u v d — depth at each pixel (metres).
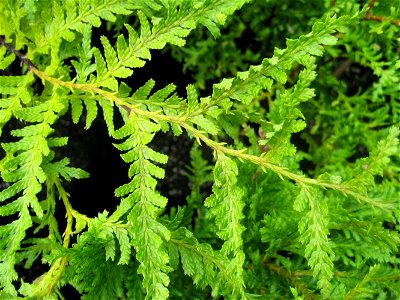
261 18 0.40
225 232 0.25
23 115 0.26
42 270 0.35
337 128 0.41
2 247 0.25
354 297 0.26
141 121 0.25
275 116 0.33
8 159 0.26
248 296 0.27
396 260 0.30
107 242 0.25
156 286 0.24
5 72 0.34
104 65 0.26
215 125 0.26
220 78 0.42
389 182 0.36
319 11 0.39
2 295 0.25
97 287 0.27
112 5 0.27
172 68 0.39
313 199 0.26
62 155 0.36
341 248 0.31
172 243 0.27
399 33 0.37
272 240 0.29
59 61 0.28
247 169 0.31
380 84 0.38
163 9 0.30
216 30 0.25
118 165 0.37
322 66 0.41
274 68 0.24
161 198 0.24
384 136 0.39
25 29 0.28
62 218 0.35
